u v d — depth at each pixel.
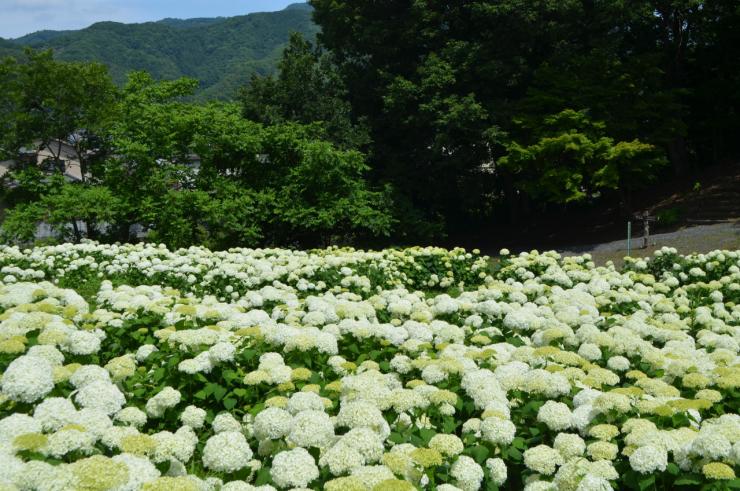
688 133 27.81
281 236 22.06
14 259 12.51
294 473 3.29
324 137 23.25
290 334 5.50
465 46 23.47
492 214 30.03
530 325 6.50
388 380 4.84
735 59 26.91
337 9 26.42
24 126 24.50
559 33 23.36
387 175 24.86
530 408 4.34
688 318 7.41
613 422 4.11
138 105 22.28
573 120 21.38
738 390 4.65
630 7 22.98
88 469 2.88
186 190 19.80
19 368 4.08
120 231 21.45
